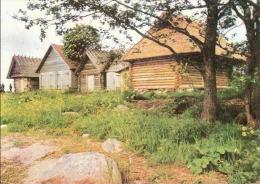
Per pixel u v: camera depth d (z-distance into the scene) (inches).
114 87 1546.5
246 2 421.7
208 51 483.8
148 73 1106.1
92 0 434.0
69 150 365.4
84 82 1662.2
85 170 266.1
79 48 1678.2
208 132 394.9
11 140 418.3
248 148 342.6
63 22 449.4
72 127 468.8
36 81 2122.3
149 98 767.7
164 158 329.4
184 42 998.4
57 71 1787.6
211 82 484.1
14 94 926.4
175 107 581.9
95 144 392.8
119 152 357.7
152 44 1115.9
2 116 562.6
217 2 424.8
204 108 485.1
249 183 278.2
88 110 584.1
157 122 422.3
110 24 454.3
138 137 374.3
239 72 453.1
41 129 482.9
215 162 303.3
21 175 302.5
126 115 491.5
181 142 355.3
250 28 444.8
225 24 491.8
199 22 502.3
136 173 301.4
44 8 441.1
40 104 666.8
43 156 350.0
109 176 263.6
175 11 440.5
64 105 629.9
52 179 270.8
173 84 1023.0
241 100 616.7
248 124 446.9
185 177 293.3
